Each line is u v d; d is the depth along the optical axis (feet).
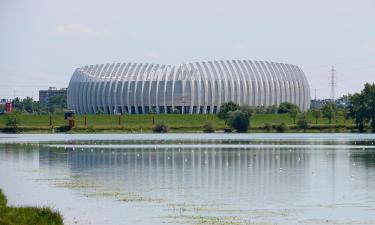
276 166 476.54
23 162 522.47
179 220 261.44
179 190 345.72
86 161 529.04
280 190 344.08
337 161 514.27
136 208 288.51
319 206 292.20
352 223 254.47
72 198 318.45
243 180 390.01
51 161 530.68
